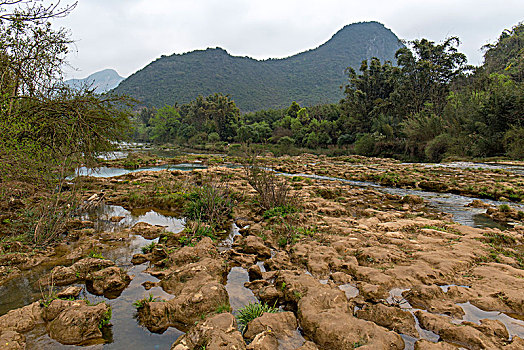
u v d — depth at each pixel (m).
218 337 3.45
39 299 4.58
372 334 3.59
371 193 14.74
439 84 46.06
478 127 31.73
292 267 5.86
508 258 6.08
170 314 4.16
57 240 7.04
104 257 6.32
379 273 5.27
